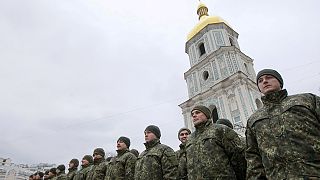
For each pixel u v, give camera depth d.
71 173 10.56
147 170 6.37
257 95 27.45
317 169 3.30
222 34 31.89
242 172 4.95
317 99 3.91
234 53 29.42
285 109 3.88
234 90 26.27
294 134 3.60
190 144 5.40
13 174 46.41
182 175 6.00
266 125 3.97
